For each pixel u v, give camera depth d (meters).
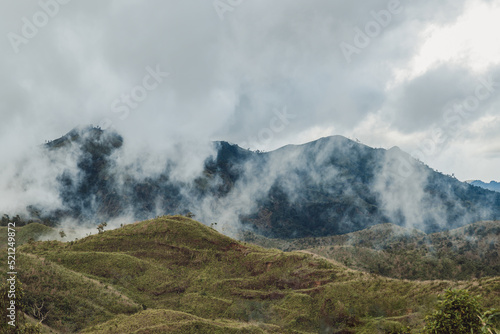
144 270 134.50
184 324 90.31
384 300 101.50
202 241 148.88
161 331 87.19
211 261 141.88
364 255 196.38
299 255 134.38
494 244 187.62
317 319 104.69
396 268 180.25
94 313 102.81
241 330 91.06
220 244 148.25
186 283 131.25
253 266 136.62
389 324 87.38
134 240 149.38
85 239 152.12
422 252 196.25
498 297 77.56
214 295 124.38
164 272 135.12
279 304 115.38
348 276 118.81
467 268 171.75
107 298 110.88
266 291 123.94
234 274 135.38
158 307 117.88
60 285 108.50
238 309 115.00
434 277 168.12
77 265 131.62
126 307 109.12
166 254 143.62
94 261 134.00
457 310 47.31
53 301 102.00
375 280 112.25
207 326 91.38
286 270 129.50
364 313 100.31
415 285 103.12
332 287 113.06
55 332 91.56
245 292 123.44
